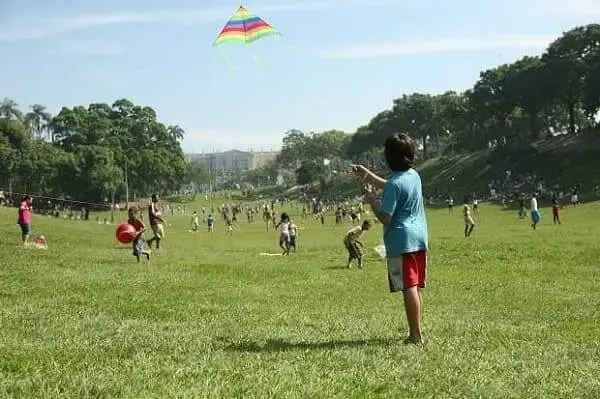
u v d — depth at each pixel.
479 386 6.15
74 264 19.80
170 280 16.69
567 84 106.62
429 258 25.39
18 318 9.98
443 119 147.88
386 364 7.02
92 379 6.00
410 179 7.89
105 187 125.38
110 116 156.62
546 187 92.75
